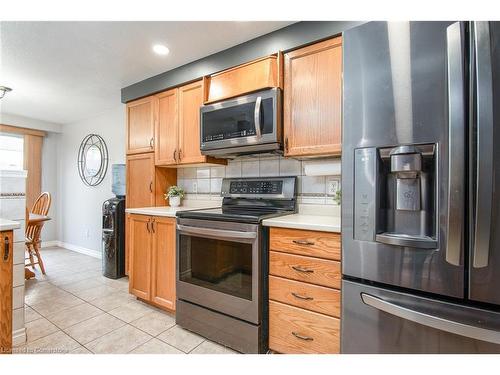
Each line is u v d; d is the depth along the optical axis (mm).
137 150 2768
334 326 1373
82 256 4086
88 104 3576
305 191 2053
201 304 1845
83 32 1881
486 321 889
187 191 2805
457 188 891
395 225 1100
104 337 1843
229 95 2023
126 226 2896
